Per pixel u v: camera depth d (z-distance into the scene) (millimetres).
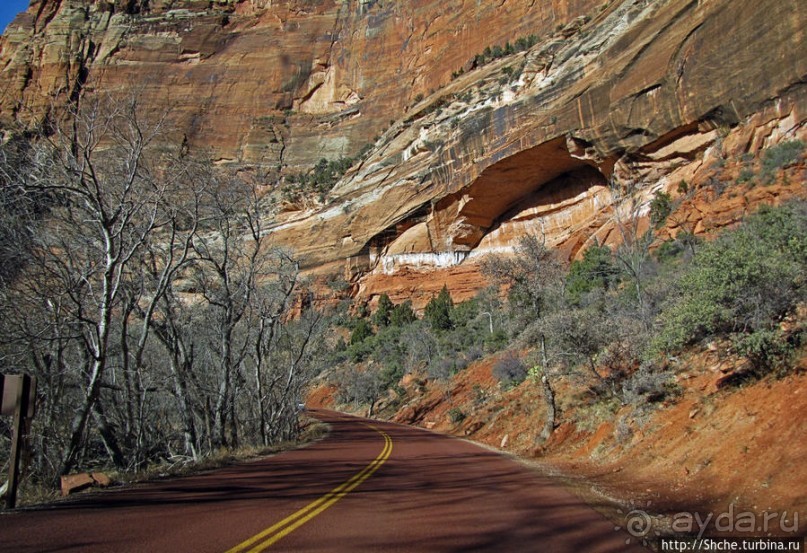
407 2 104688
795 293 10406
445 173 60500
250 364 27625
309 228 78438
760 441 8070
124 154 13242
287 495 8391
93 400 10680
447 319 56625
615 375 16375
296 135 104062
